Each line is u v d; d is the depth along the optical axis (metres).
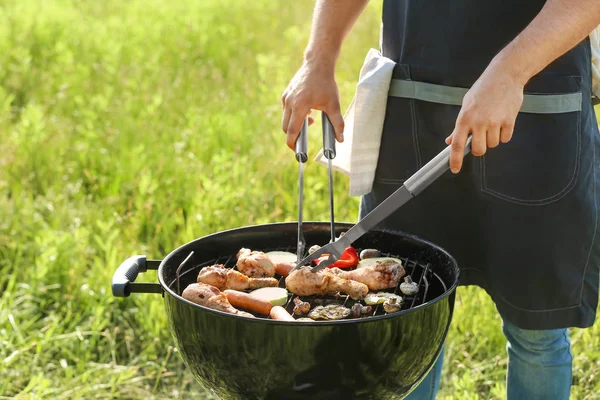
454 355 2.91
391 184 2.16
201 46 7.25
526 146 1.95
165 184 4.20
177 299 1.65
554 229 1.98
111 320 3.22
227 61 6.92
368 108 2.09
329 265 1.93
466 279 2.20
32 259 3.52
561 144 1.94
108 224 3.58
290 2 9.13
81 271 3.38
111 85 6.00
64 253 3.40
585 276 2.04
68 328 3.09
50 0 8.62
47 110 5.55
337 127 2.03
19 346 2.93
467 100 1.67
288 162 4.31
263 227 2.08
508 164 1.97
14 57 6.63
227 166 4.22
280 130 4.66
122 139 4.74
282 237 2.11
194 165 4.32
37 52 7.00
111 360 2.98
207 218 3.72
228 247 2.06
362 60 6.33
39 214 3.94
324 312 1.71
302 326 1.54
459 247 2.16
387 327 1.58
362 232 1.73
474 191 2.06
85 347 2.98
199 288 1.72
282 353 1.57
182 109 5.41
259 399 1.68
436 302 1.63
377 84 2.07
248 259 1.89
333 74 2.08
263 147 4.58
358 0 2.09
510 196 1.99
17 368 2.82
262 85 5.46
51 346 2.99
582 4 1.63
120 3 9.17
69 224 3.86
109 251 3.38
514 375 2.17
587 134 1.98
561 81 1.93
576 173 1.95
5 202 3.92
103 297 3.20
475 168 2.02
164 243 3.69
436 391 2.26
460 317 3.01
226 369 1.65
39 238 3.44
